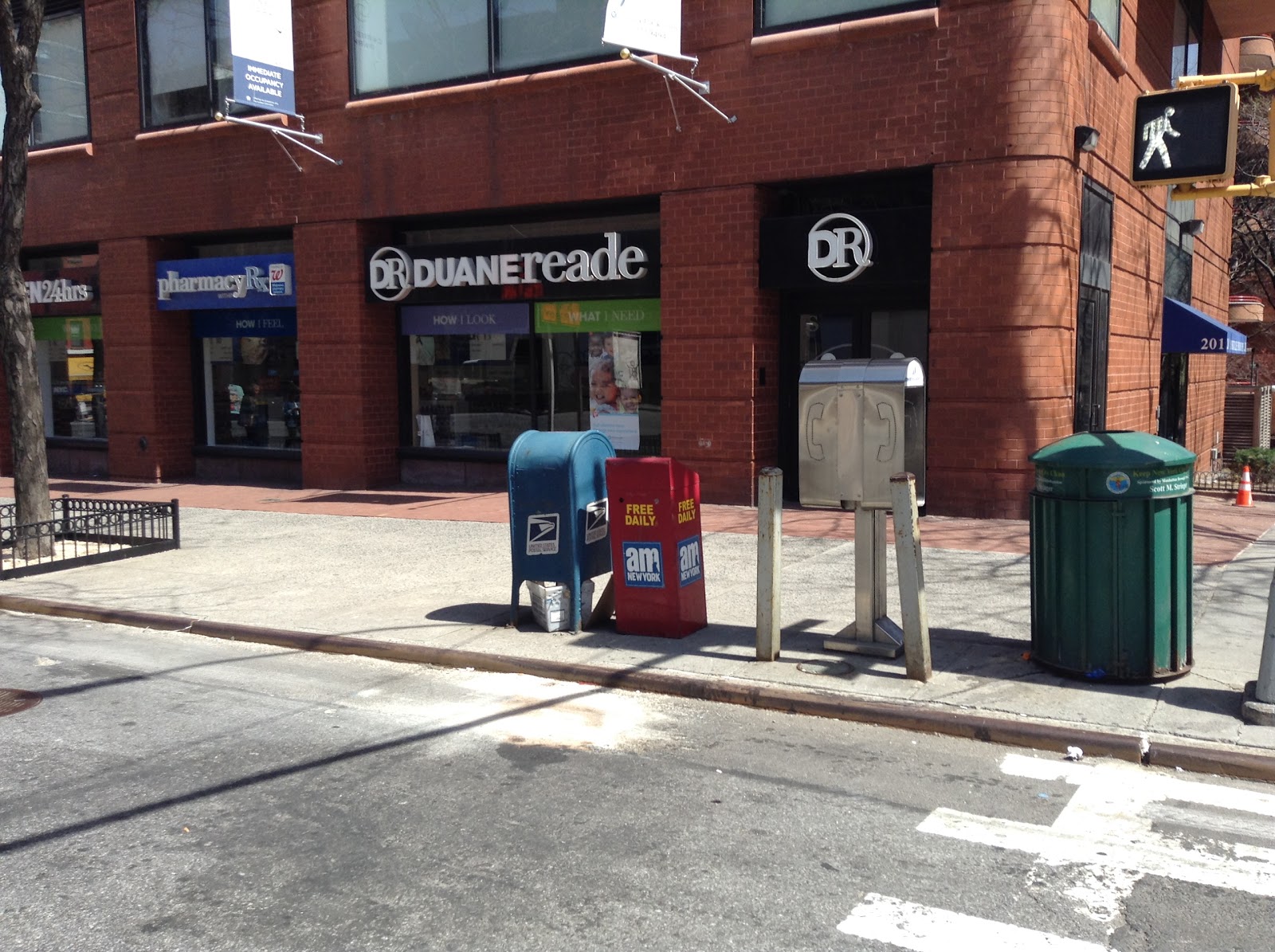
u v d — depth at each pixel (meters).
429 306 15.88
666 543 7.52
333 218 15.71
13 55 11.55
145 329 17.84
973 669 6.65
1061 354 11.41
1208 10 19.78
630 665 7.00
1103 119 12.91
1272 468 15.87
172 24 17.06
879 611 7.13
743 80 12.51
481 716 6.39
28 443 11.77
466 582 9.72
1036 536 6.56
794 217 12.43
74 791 5.35
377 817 4.95
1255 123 22.91
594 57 13.62
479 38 14.44
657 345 14.19
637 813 4.94
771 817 4.87
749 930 3.89
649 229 13.75
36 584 10.28
